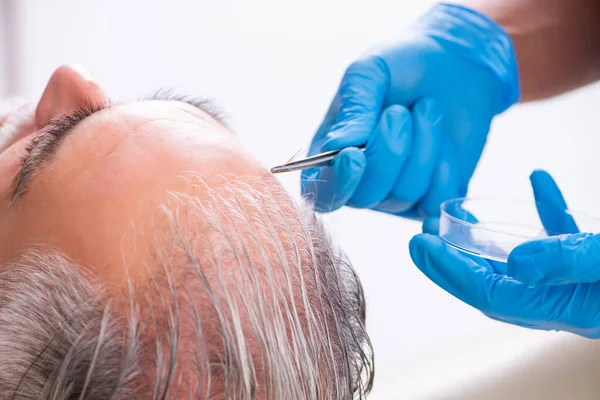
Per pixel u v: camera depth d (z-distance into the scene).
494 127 2.21
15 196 0.71
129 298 0.59
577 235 0.74
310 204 0.87
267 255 0.64
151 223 0.63
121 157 0.68
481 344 1.50
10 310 0.60
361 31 2.28
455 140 1.11
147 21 2.35
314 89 2.34
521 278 0.75
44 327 0.58
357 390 0.76
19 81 2.42
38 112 0.85
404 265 2.09
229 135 0.79
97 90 0.83
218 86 2.36
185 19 2.34
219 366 0.58
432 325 2.04
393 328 2.04
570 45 1.27
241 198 0.67
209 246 0.61
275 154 2.36
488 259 0.88
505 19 1.24
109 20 2.37
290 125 2.36
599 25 1.27
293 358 0.62
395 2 2.24
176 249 0.60
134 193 0.65
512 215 1.07
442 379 1.12
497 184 2.25
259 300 0.60
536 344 1.08
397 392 1.20
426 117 1.05
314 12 2.28
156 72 2.40
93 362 0.55
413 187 1.04
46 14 2.38
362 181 1.00
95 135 0.72
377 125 1.03
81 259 0.63
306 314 0.64
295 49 2.31
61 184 0.68
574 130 2.20
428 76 1.11
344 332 0.71
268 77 2.34
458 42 1.12
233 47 2.34
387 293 2.08
